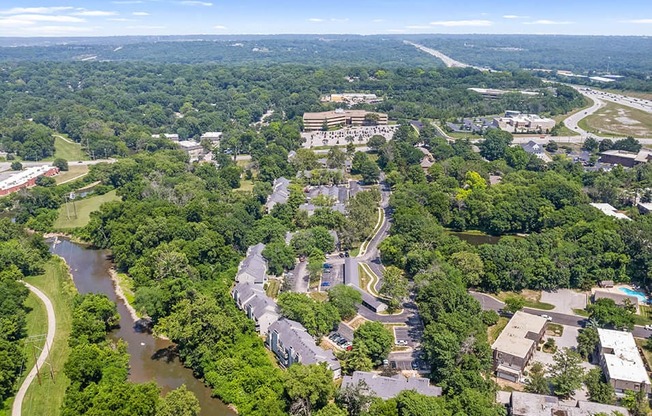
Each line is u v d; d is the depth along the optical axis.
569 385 155.88
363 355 167.62
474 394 145.62
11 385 160.62
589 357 180.25
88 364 158.00
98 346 175.88
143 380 171.75
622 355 170.88
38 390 161.50
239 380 161.50
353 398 146.75
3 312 191.75
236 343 178.75
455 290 191.25
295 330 179.62
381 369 173.25
